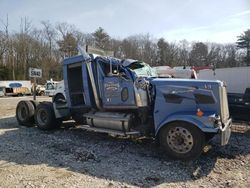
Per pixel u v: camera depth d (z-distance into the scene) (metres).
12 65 65.19
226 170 5.79
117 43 67.69
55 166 5.90
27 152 6.84
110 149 7.13
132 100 7.41
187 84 6.50
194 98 6.42
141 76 7.41
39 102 10.66
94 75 8.14
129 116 7.42
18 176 5.33
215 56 70.62
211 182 5.17
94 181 5.13
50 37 69.56
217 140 6.46
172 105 6.61
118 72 7.71
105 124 7.77
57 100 10.84
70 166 5.90
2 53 64.75
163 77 7.98
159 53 69.38
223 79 14.03
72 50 66.50
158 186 4.97
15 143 7.71
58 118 9.41
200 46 70.94
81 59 8.43
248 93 9.75
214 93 6.26
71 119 9.69
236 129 9.98
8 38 65.38
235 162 6.26
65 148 7.18
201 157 6.54
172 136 6.34
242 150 7.12
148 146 7.46
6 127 10.33
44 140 8.04
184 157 6.20
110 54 9.13
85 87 8.36
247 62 66.06
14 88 43.69
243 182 5.17
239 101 9.71
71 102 8.95
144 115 7.18
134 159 6.38
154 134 6.98
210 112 6.21
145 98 7.14
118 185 4.97
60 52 68.44
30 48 67.38
